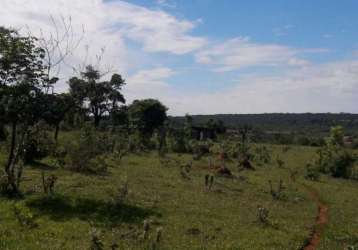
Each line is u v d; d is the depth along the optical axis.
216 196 32.41
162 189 32.94
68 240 18.39
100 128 92.38
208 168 51.25
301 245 21.73
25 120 25.94
